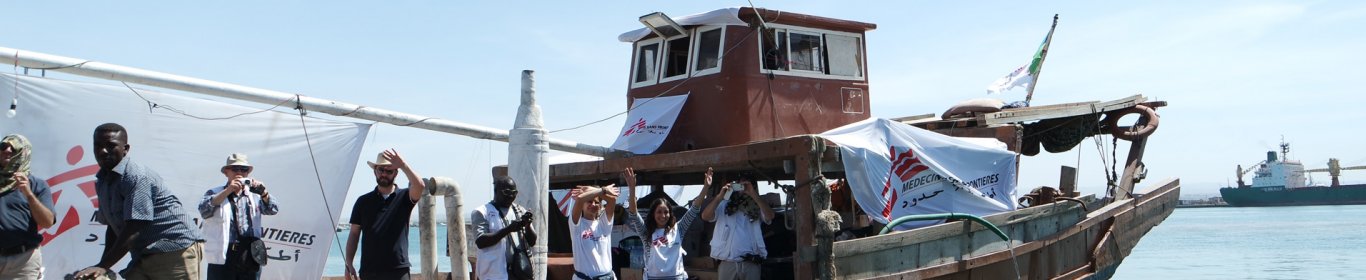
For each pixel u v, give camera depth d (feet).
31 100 26.91
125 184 20.65
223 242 25.41
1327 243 150.82
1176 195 54.54
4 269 20.47
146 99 28.96
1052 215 41.24
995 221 36.88
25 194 20.63
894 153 35.37
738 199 33.30
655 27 43.04
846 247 31.09
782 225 39.50
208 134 29.99
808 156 31.76
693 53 42.78
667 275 30.25
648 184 44.52
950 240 35.58
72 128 27.73
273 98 29.55
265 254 25.90
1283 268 106.83
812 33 43.32
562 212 45.01
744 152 33.65
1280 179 368.27
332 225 31.89
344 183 32.07
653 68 45.39
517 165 32.19
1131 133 48.06
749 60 41.01
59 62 25.75
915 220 34.68
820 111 42.83
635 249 37.60
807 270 31.24
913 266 33.88
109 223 21.20
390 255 26.30
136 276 21.13
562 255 41.57
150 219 20.66
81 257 28.07
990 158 38.65
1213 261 120.06
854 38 45.11
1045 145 50.83
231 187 25.36
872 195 33.65
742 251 32.60
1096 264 44.62
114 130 20.81
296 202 31.27
